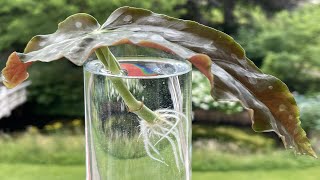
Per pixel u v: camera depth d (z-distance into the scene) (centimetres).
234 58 58
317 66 408
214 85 55
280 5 438
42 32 433
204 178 316
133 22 58
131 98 56
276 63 411
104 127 58
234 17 438
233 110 411
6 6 425
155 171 58
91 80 57
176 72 58
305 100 386
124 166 58
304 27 419
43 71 447
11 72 56
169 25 58
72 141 382
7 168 329
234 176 316
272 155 346
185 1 433
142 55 59
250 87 59
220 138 388
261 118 58
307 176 310
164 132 57
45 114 445
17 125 438
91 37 53
